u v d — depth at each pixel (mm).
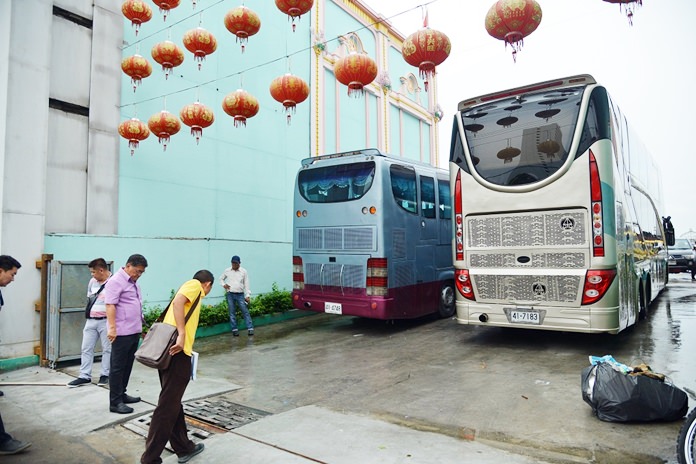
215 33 10742
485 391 5281
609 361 4629
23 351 6980
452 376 5934
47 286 7078
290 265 12281
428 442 3969
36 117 7270
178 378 3797
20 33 7145
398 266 8938
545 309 6527
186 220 9938
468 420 4473
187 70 10117
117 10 8727
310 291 9547
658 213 12102
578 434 4051
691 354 6469
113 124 8609
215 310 9531
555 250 6477
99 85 8414
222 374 6473
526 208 6676
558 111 6645
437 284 10156
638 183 8727
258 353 7750
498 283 6910
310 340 8711
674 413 4203
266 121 11977
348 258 8992
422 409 4812
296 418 4605
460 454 3719
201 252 10008
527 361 6484
